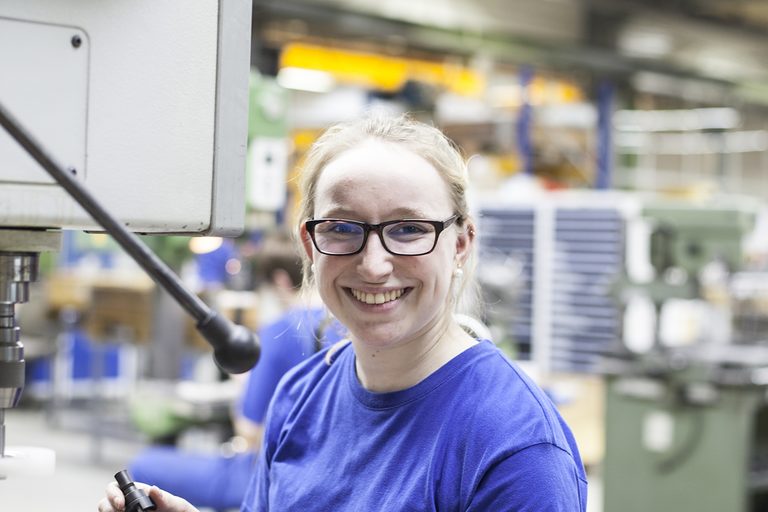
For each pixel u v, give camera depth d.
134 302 5.91
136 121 1.09
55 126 1.05
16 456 1.13
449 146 1.36
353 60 8.02
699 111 11.13
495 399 1.27
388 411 1.34
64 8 1.04
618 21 8.24
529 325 5.92
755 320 5.75
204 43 1.13
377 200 1.27
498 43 7.55
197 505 3.27
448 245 1.31
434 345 1.33
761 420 4.64
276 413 1.52
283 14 6.39
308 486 1.37
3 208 1.02
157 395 4.51
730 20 9.02
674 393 3.99
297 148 8.58
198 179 1.13
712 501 3.95
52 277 7.35
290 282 3.34
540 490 1.20
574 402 4.87
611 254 5.70
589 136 9.02
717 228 3.86
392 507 1.27
